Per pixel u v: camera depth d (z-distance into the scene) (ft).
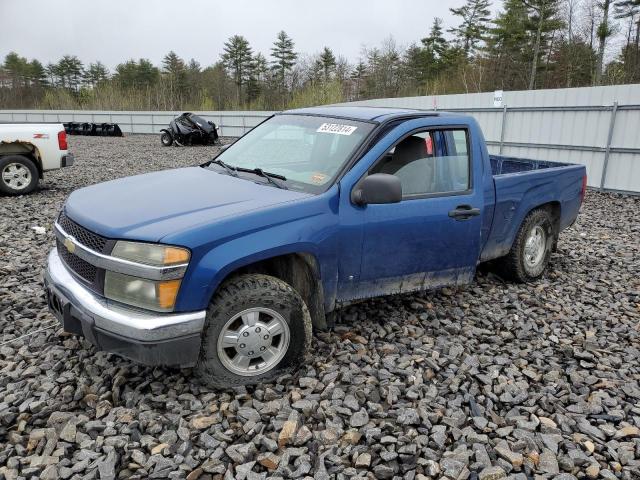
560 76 147.13
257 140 14.66
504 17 157.79
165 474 8.38
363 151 12.09
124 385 10.73
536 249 18.03
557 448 9.43
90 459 8.64
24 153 33.58
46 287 11.20
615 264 20.92
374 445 9.19
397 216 12.30
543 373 12.21
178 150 70.59
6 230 23.52
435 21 195.83
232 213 10.22
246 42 233.35
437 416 10.05
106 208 10.82
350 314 14.51
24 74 258.37
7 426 9.51
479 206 14.08
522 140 44.73
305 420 9.89
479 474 8.65
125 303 9.61
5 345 12.41
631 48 134.00
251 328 10.49
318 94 120.57
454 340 13.47
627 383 11.78
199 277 9.54
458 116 14.15
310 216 10.96
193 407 10.05
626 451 9.41
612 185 39.24
